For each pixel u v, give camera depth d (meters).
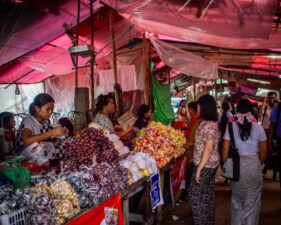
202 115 3.18
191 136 4.32
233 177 3.14
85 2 4.14
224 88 21.39
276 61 8.14
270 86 16.33
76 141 2.53
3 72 7.71
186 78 14.98
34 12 3.74
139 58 8.00
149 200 3.24
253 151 3.14
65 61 7.41
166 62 7.05
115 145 3.19
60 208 1.85
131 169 3.00
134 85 7.48
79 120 3.96
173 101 17.69
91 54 3.87
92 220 2.10
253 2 3.11
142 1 3.57
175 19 3.91
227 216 4.24
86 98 4.00
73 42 3.96
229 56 7.91
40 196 1.76
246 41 5.12
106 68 8.30
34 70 8.30
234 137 3.17
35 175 2.13
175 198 4.57
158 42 6.30
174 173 4.27
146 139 3.77
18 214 1.68
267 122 6.76
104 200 2.24
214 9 3.40
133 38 6.84
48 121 3.03
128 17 5.11
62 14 4.17
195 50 7.57
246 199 3.17
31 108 2.83
